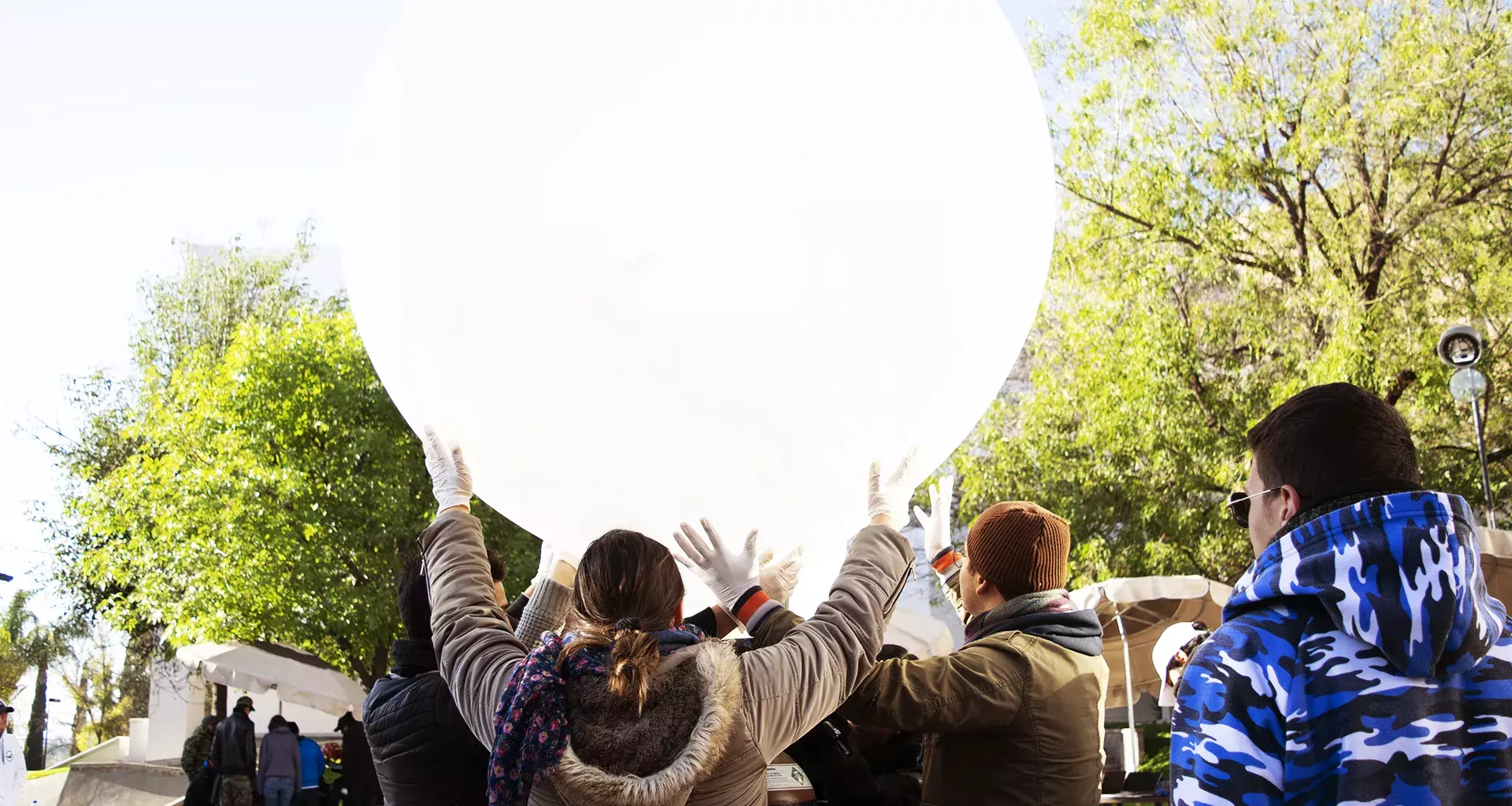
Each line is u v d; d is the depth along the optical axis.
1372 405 1.03
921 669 1.48
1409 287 10.03
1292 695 0.95
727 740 1.12
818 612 1.26
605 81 1.15
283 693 10.36
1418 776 0.91
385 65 1.33
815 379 1.18
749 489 1.25
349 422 11.28
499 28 1.20
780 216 1.14
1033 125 1.40
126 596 13.80
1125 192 10.97
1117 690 7.72
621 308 1.15
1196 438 9.92
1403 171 10.22
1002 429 10.80
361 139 1.35
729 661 1.15
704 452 1.21
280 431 11.20
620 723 1.11
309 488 10.88
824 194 1.15
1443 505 0.95
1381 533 0.94
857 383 1.20
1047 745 1.50
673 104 1.14
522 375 1.21
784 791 1.79
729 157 1.14
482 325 1.21
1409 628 0.91
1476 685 0.96
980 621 1.66
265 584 10.69
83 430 16.64
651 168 1.14
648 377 1.17
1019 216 1.32
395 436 11.53
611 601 1.18
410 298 1.25
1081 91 11.32
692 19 1.16
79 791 11.28
